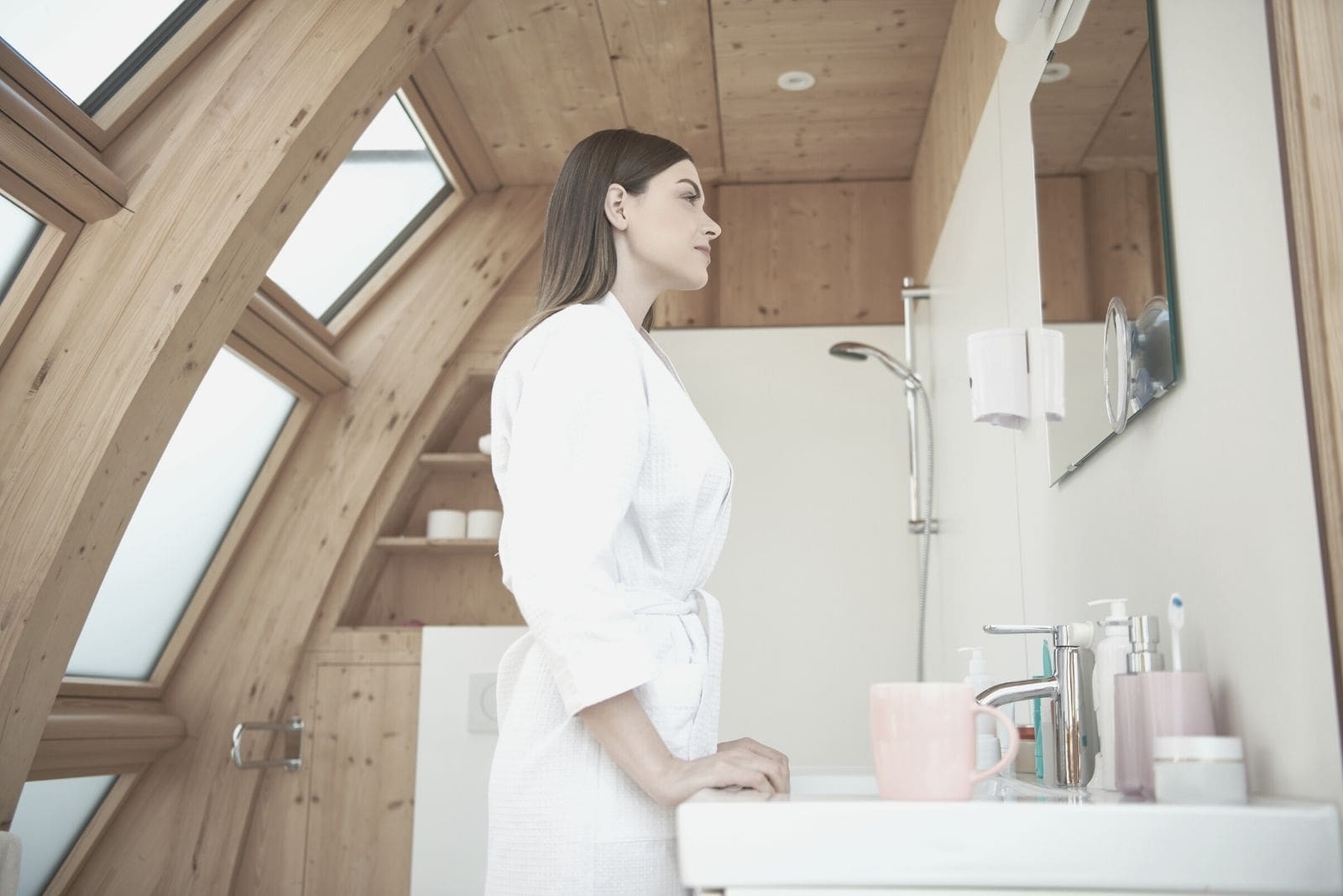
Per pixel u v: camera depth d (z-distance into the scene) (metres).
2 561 2.14
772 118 3.59
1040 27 1.86
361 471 3.56
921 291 3.21
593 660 0.93
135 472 2.28
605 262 1.18
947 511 2.87
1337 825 0.75
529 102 3.49
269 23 2.34
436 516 3.75
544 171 3.81
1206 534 1.09
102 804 3.24
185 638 3.36
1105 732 1.17
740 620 3.29
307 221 3.18
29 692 2.22
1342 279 0.86
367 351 3.66
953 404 2.76
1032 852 0.74
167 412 2.30
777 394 3.42
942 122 3.17
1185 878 0.74
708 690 1.10
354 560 3.61
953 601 2.77
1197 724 0.97
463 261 3.75
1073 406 1.58
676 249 1.20
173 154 2.26
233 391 3.11
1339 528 0.84
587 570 0.95
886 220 3.91
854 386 3.42
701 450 1.10
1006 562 2.09
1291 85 0.90
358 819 3.45
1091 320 1.48
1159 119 1.22
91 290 2.21
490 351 3.78
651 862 0.99
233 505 3.39
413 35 2.42
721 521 1.15
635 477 1.03
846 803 0.75
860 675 3.25
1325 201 0.87
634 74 3.38
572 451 1.00
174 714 3.38
